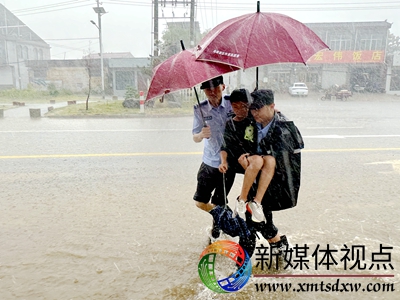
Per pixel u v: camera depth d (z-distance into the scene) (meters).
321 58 28.61
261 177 2.41
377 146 7.52
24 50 43.44
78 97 30.47
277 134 2.37
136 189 4.66
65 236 3.30
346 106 19.52
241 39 2.14
